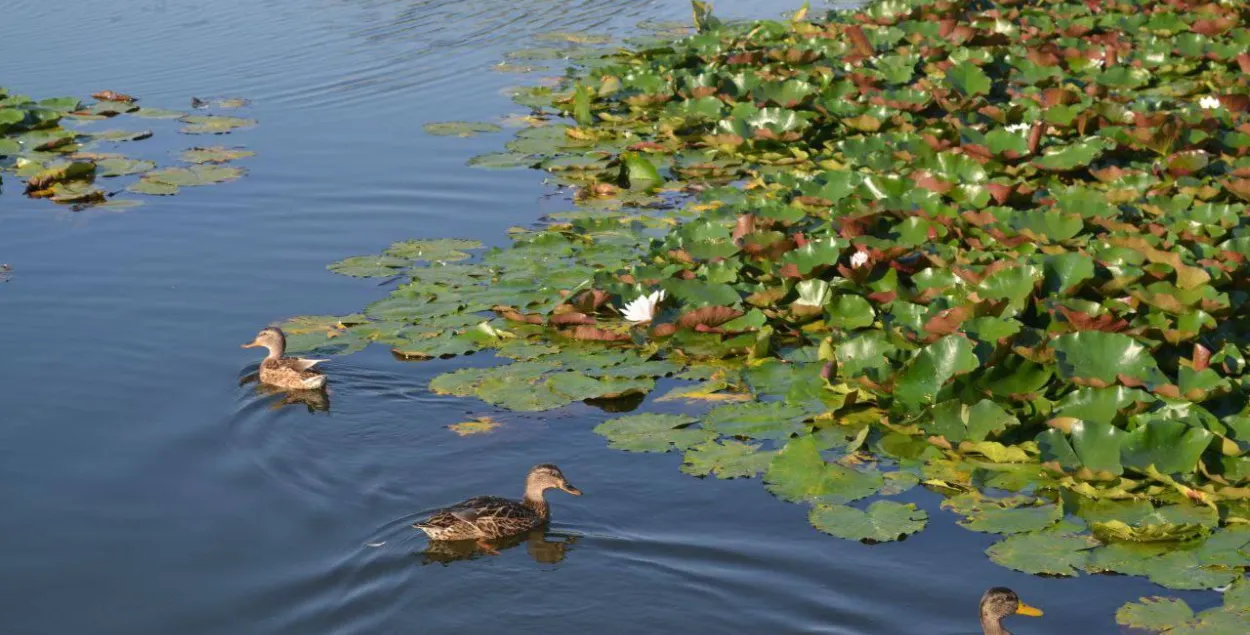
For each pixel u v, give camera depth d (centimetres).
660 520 1049
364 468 1143
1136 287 1313
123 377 1327
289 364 1293
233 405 1262
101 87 2442
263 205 1847
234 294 1538
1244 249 1412
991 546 994
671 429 1188
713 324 1373
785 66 2356
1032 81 2219
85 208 1848
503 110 2328
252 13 3083
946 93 2145
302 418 1230
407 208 1833
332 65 2614
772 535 1021
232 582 979
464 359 1352
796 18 2839
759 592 952
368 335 1403
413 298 1498
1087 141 1828
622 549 1010
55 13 3080
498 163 2017
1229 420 1103
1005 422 1130
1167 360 1243
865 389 1217
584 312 1428
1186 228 1491
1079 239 1490
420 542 1026
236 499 1098
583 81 2445
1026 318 1333
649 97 2283
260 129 2205
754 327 1367
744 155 2059
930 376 1199
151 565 1003
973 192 1656
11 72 2539
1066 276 1344
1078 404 1134
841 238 1492
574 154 2070
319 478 1130
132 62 2631
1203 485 1034
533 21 3039
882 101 2092
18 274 1605
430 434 1200
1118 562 963
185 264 1636
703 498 1077
